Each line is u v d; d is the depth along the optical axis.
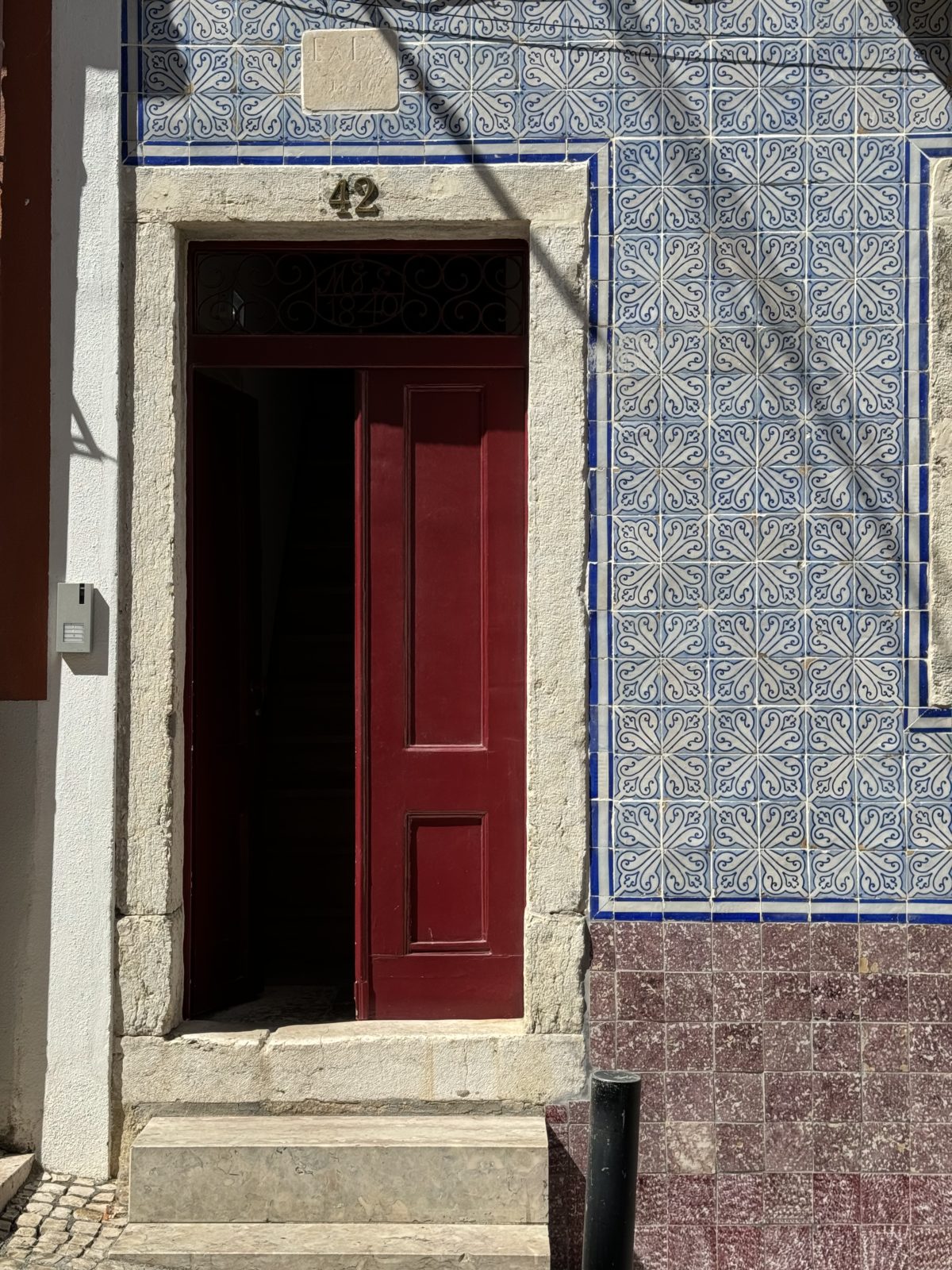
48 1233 3.99
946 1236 4.18
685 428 4.28
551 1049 4.23
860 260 4.27
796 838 4.24
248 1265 3.76
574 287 4.29
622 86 4.29
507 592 4.47
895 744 4.24
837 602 4.25
